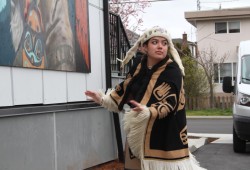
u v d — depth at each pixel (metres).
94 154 6.72
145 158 3.22
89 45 6.87
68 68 6.12
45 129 5.43
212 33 30.84
